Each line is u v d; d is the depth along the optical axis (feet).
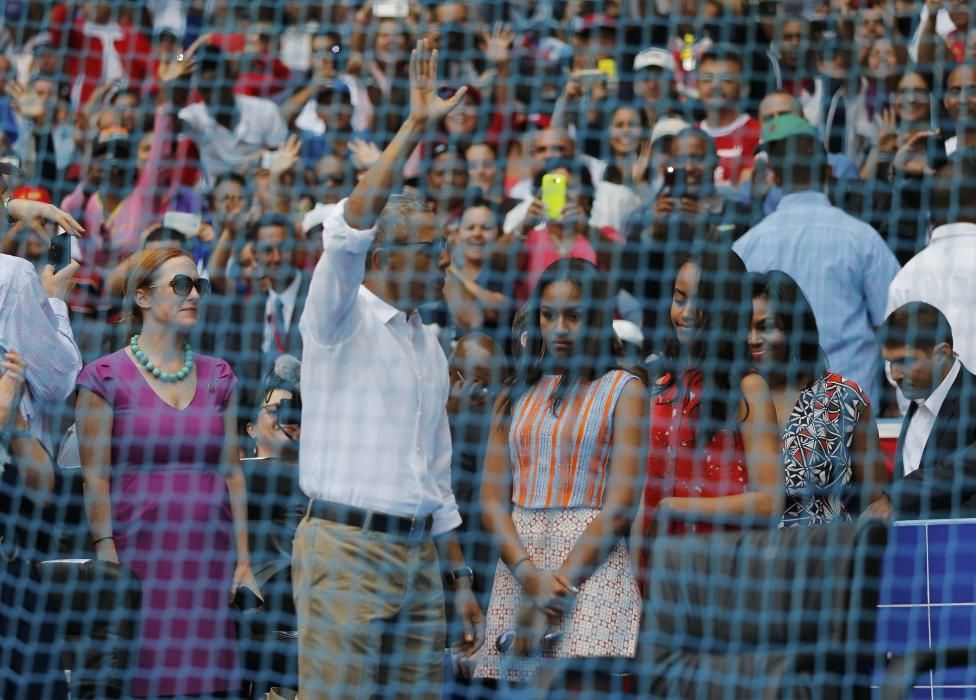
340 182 90.94
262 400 68.74
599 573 54.34
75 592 56.70
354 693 52.49
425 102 52.44
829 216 71.56
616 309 72.18
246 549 61.16
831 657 48.70
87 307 80.33
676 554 51.29
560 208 81.20
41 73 98.94
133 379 60.44
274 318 81.10
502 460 57.16
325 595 52.90
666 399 58.08
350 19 101.35
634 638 53.78
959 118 85.66
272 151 96.12
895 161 82.79
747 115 88.69
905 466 60.64
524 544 55.52
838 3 92.12
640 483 55.16
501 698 54.95
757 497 54.85
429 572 55.06
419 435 54.80
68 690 56.29
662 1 93.04
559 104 91.56
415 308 55.83
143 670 57.93
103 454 59.62
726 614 49.93
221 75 97.14
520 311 61.16
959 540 54.13
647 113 88.48
